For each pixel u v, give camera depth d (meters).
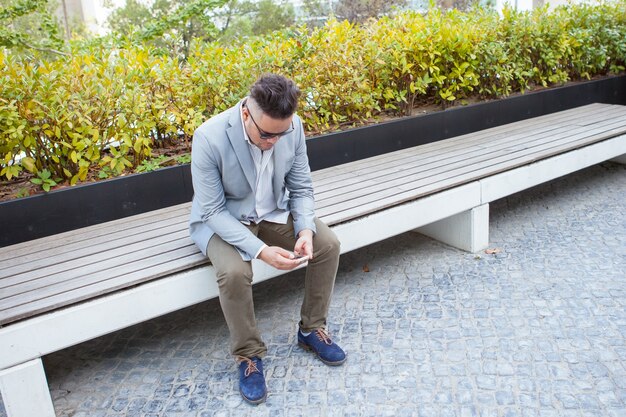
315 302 2.46
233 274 2.18
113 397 2.35
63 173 3.34
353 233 2.85
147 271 2.35
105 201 3.21
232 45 4.63
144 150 3.45
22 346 2.08
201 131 2.21
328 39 4.28
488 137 4.34
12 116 2.99
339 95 4.16
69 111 3.18
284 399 2.25
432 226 3.60
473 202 3.31
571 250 3.34
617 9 6.17
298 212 2.41
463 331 2.60
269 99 1.95
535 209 4.04
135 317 2.30
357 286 3.10
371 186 3.28
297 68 4.14
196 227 2.41
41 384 2.14
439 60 4.62
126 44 4.25
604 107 5.19
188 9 5.79
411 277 3.15
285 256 2.20
